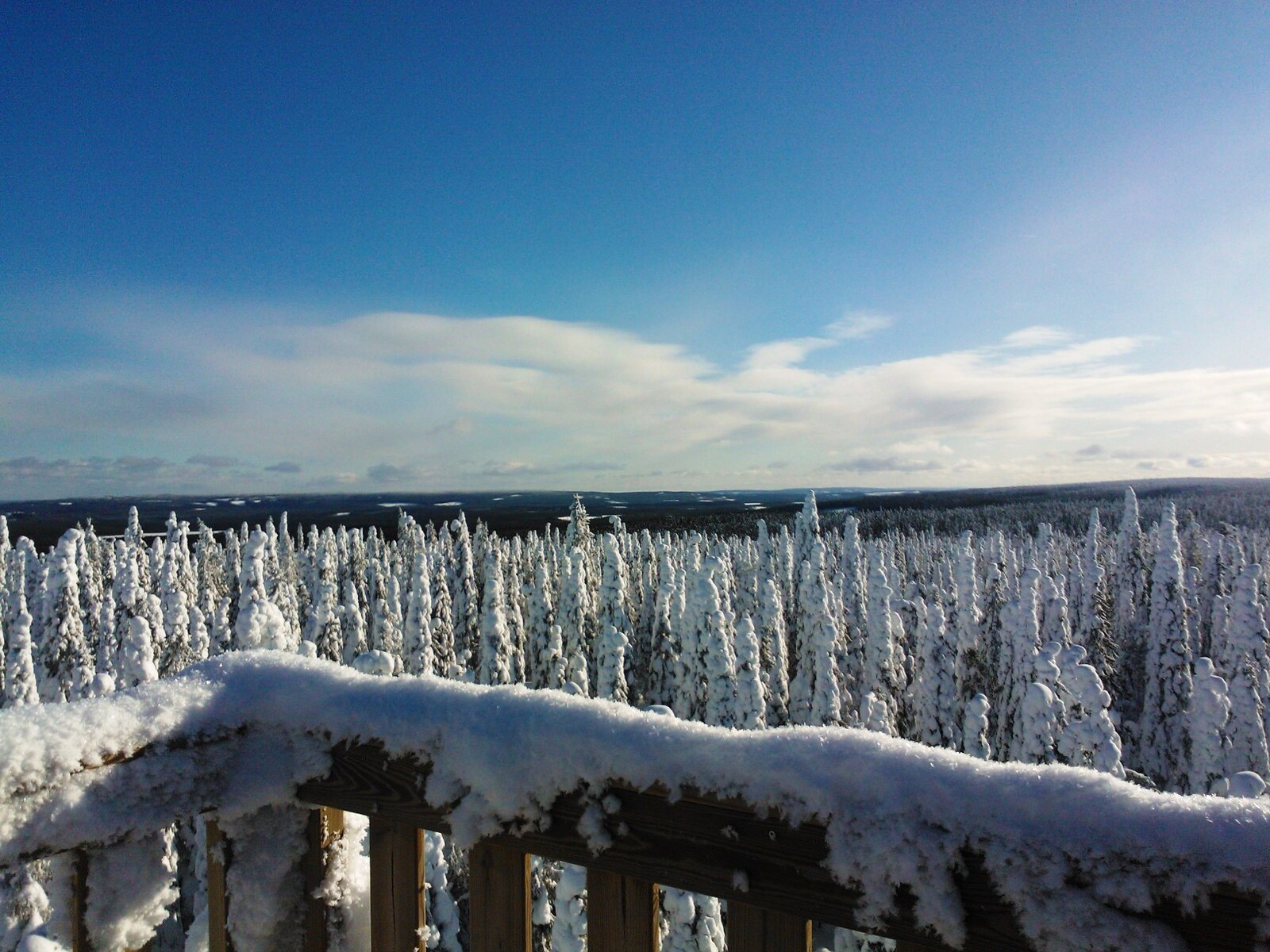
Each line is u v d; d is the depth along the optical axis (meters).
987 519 94.50
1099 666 36.25
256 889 2.17
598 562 55.47
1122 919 1.27
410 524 61.16
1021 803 1.38
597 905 1.80
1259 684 26.83
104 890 1.94
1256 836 1.23
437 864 9.00
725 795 1.60
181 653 19.67
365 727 2.05
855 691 32.16
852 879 1.47
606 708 1.86
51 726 1.80
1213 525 73.62
